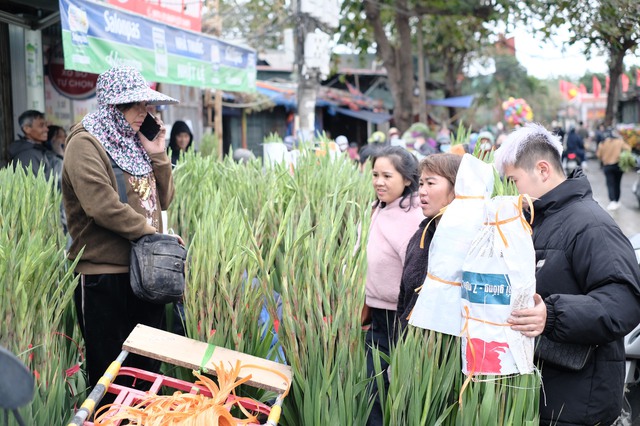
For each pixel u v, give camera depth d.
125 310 3.31
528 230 2.36
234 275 2.94
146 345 2.74
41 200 3.42
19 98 8.14
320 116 24.44
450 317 2.47
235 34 15.08
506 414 2.44
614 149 14.32
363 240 2.97
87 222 3.21
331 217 2.99
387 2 17.69
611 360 2.61
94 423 2.37
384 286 3.67
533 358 2.56
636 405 4.64
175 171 4.56
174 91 12.83
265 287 2.86
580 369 2.56
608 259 2.48
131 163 3.31
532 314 2.37
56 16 7.46
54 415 2.66
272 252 2.96
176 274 3.12
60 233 3.62
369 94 26.84
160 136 3.61
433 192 2.87
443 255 2.46
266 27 15.02
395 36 22.56
